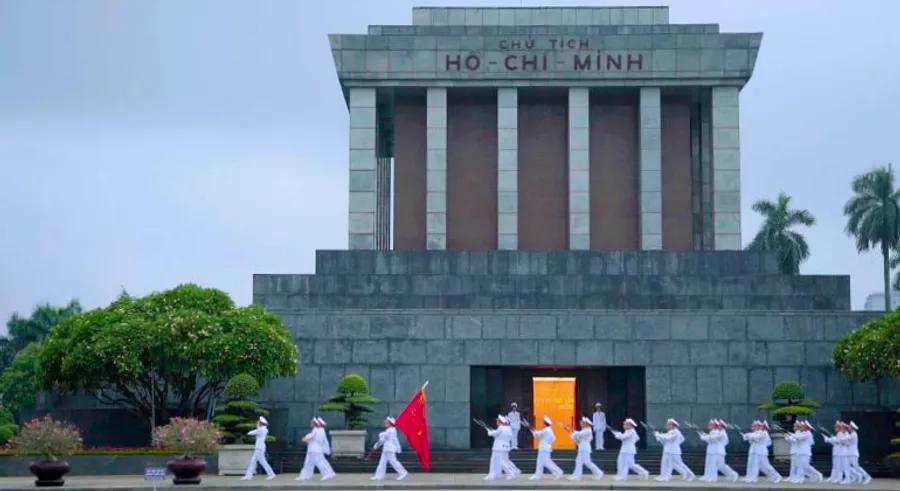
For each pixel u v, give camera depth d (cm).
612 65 5559
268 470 3919
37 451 3853
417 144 5781
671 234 5725
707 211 5831
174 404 4862
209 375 4406
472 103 5816
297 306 5194
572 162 5569
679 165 5772
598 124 5788
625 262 5262
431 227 5509
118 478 3991
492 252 5269
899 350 4250
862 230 9544
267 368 4447
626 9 5853
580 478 3825
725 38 5538
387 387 4825
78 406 4966
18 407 8231
